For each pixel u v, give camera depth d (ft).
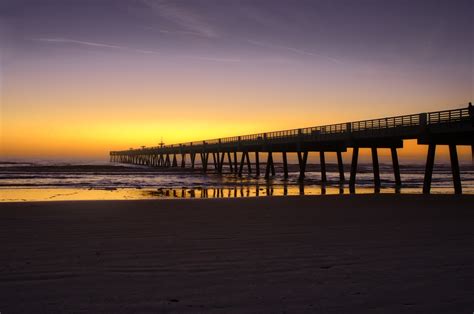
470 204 42.86
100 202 45.78
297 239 23.25
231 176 153.58
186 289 14.34
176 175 154.92
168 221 30.60
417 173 196.95
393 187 94.99
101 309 12.47
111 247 21.06
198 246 21.31
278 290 14.21
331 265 17.48
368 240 22.90
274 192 80.43
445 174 184.34
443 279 15.43
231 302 13.07
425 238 23.44
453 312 12.23
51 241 22.62
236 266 17.33
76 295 13.71
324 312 12.26
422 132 64.75
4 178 121.29
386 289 14.29
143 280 15.39
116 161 494.18
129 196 70.13
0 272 16.37
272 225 28.55
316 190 86.12
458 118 57.93
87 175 142.82
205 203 44.73
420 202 45.14
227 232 25.62
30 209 38.27
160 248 20.81
